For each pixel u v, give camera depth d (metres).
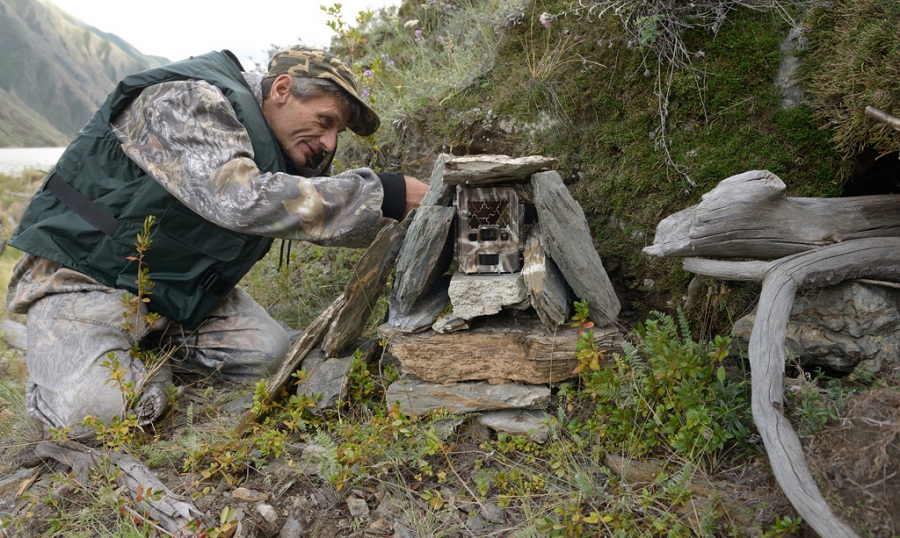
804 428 1.62
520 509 1.79
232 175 2.22
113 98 2.41
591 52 2.83
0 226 7.61
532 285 2.01
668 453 1.87
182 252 2.45
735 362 2.30
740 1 2.54
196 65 2.48
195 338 2.80
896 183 2.53
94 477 1.99
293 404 2.27
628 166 2.67
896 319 1.90
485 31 3.45
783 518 1.48
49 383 2.31
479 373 2.16
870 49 2.09
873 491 1.32
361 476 1.94
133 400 2.24
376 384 2.39
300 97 2.50
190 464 2.05
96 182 2.39
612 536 1.57
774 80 2.46
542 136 2.93
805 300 2.05
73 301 2.40
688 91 2.54
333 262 3.69
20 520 1.85
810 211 2.00
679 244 2.07
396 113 3.47
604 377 1.93
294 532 1.78
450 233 2.31
